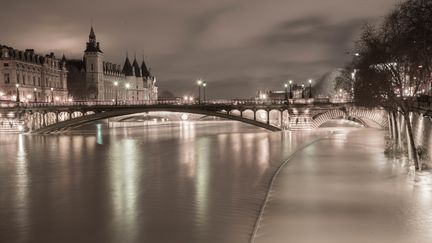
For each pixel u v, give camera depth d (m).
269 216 32.53
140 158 69.38
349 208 33.72
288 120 122.69
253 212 35.22
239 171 54.19
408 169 48.31
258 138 100.88
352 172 48.56
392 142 67.31
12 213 36.81
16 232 31.92
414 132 60.69
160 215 35.00
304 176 47.12
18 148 85.88
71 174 55.09
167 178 50.59
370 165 53.03
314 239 27.41
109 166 61.19
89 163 64.56
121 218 34.56
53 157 72.12
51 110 122.25
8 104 123.69
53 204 39.50
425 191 38.41
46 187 47.06
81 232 31.62
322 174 48.03
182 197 40.69
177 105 118.81
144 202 39.28
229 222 32.84
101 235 30.86
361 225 29.59
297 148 77.31
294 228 29.59
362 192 38.62
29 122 127.12
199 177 50.72
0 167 61.88
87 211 36.88
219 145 87.56
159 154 74.38
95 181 49.84
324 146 77.94
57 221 34.31
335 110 116.50
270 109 119.56
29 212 37.00
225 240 29.19
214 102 120.81
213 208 36.66
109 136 116.44
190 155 71.88
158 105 119.31
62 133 128.75
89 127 160.75
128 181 49.34
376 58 51.56
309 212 33.06
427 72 53.41
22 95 153.50
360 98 69.75
